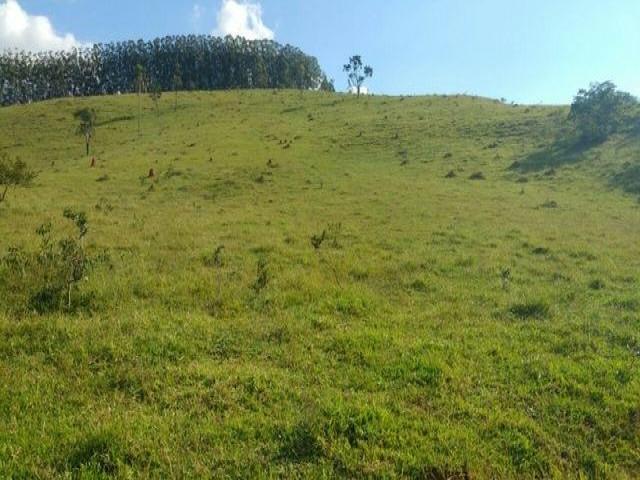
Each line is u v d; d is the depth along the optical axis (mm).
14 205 26250
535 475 6688
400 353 10047
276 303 12914
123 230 21469
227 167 41844
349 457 6676
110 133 68938
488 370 9430
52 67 139250
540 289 15000
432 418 7750
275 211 28672
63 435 7020
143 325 10914
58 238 18766
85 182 38344
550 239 22469
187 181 37625
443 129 54844
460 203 30875
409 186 36000
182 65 154500
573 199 31672
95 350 9672
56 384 8547
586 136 43531
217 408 7945
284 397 8266
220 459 6605
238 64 157125
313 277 15367
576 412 8125
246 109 79250
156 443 6844
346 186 36156
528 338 11172
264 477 6262
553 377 9188
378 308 13055
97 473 6238
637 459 7062
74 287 12617
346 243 21062
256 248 19172
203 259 17125
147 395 8289
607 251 20125
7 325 10609
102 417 7531
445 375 9117
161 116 78375
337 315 12461
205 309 12430
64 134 69375
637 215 27531
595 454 7121
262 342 10508
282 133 58750
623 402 8320
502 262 18344
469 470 6582
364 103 78250
